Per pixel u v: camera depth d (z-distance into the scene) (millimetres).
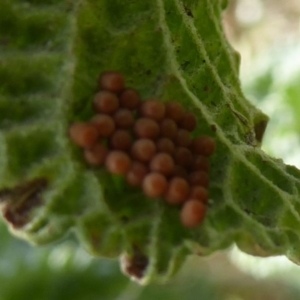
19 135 63
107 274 149
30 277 147
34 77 64
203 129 66
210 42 73
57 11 65
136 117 65
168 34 67
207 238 64
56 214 63
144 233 64
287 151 143
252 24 209
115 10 66
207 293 158
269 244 65
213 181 65
